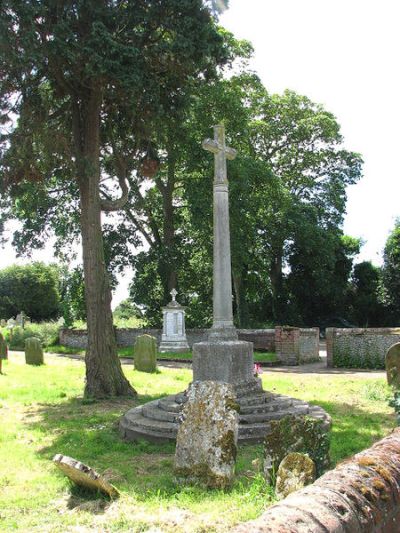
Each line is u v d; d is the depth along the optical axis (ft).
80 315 122.01
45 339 114.73
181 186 107.86
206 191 95.14
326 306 144.56
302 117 124.36
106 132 51.72
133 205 100.12
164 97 48.29
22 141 46.73
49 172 51.55
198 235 107.76
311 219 125.08
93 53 39.70
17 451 26.53
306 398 41.78
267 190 103.40
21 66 40.47
